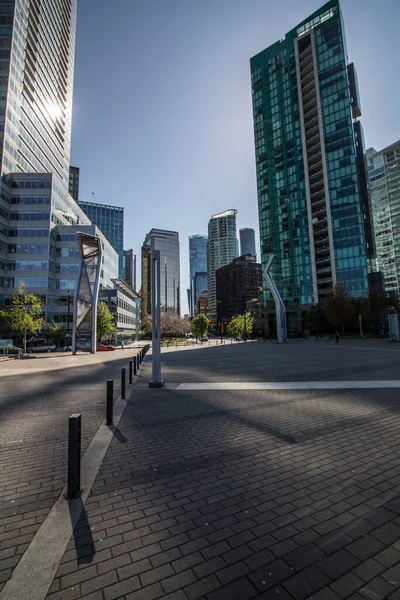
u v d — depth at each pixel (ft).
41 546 8.95
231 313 554.05
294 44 273.54
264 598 7.04
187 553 8.61
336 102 244.42
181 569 8.02
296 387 32.89
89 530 9.73
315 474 13.34
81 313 109.40
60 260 208.44
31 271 196.03
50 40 264.52
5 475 13.99
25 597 7.16
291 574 7.76
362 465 14.14
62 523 10.09
